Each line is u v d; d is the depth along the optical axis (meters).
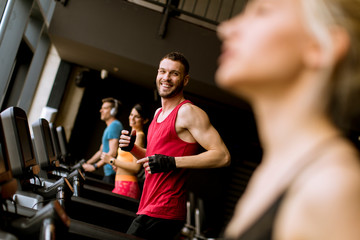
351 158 0.41
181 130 2.26
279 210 0.44
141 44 5.65
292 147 0.47
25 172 2.38
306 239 0.39
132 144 2.51
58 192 2.27
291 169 0.46
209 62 5.70
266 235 0.45
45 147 3.40
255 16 0.48
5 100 6.49
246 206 0.53
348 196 0.37
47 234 1.32
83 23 5.64
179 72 2.34
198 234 6.84
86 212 2.79
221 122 9.41
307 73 0.46
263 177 0.52
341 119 0.46
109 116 5.03
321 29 0.44
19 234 1.38
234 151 9.80
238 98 6.89
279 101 0.48
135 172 3.85
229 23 0.50
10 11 4.95
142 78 7.48
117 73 7.77
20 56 6.50
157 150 2.29
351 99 0.45
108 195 3.48
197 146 2.32
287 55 0.45
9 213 1.63
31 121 7.58
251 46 0.46
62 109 8.02
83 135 8.57
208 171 10.00
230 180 10.01
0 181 1.55
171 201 2.21
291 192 0.43
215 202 9.96
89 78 7.97
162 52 5.66
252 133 9.66
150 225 2.18
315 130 0.46
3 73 5.10
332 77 0.45
